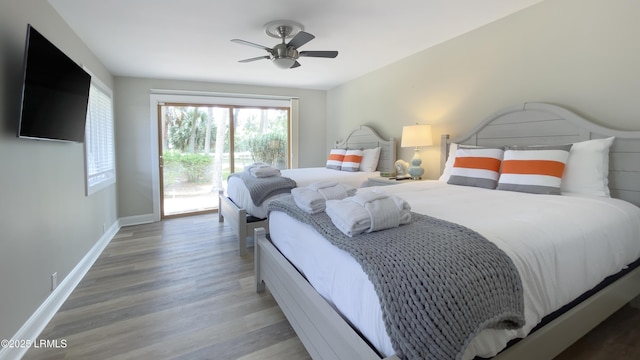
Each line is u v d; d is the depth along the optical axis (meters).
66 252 2.37
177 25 2.74
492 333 1.04
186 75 4.52
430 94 3.59
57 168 2.24
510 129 2.75
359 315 1.11
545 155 2.21
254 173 3.57
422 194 2.25
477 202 1.91
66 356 1.61
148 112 4.59
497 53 2.87
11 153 1.66
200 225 4.37
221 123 5.22
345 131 5.36
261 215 3.18
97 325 1.90
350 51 3.63
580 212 1.62
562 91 2.44
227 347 1.68
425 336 0.89
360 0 2.38
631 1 2.07
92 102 3.26
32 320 1.80
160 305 2.13
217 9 2.46
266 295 2.27
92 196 3.10
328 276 1.33
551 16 2.48
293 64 2.94
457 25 2.93
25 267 1.76
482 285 0.99
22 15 1.83
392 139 4.09
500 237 1.24
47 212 2.06
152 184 4.66
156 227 4.27
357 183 3.88
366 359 0.94
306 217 1.63
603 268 1.49
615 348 1.63
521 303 1.06
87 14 2.49
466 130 3.20
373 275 1.00
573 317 1.36
